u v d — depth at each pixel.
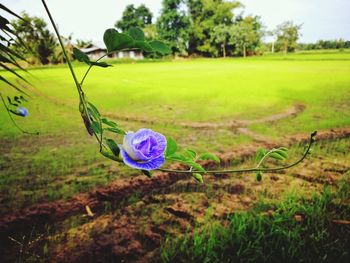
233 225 0.94
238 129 2.22
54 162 1.53
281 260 0.80
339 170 1.42
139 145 0.24
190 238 0.93
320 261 0.78
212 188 1.27
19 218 1.03
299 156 1.61
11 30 0.42
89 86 4.95
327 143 1.81
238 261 0.80
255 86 4.66
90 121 0.26
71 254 0.87
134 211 1.09
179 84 5.18
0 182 1.29
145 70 8.83
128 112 2.92
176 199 1.18
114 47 0.24
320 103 3.08
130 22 24.12
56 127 2.27
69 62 0.25
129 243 0.92
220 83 5.23
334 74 6.08
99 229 0.99
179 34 22.00
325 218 0.98
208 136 2.05
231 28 21.39
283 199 1.16
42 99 3.31
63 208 1.10
